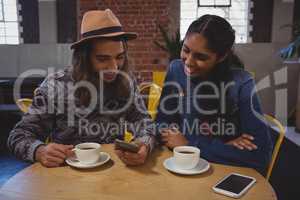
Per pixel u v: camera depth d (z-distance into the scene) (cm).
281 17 439
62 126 139
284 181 244
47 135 137
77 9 455
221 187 92
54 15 455
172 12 448
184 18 464
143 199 87
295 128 389
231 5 459
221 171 106
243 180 97
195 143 122
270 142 122
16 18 476
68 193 91
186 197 88
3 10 475
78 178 101
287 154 301
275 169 264
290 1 434
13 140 121
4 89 414
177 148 110
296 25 407
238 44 443
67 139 140
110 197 88
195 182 97
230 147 115
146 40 450
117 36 129
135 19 446
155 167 109
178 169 105
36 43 470
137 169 108
